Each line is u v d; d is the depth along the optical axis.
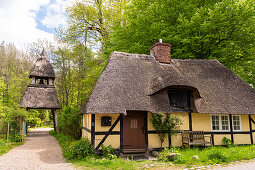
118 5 20.38
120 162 6.47
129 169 5.69
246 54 13.16
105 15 20.72
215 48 12.77
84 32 21.58
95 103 7.34
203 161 6.50
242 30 11.64
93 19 21.25
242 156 6.98
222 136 9.46
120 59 9.87
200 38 11.87
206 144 9.12
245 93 10.08
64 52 21.02
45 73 18.69
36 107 16.95
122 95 7.91
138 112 8.45
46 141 13.30
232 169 5.53
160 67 10.19
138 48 13.29
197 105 8.80
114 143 7.85
